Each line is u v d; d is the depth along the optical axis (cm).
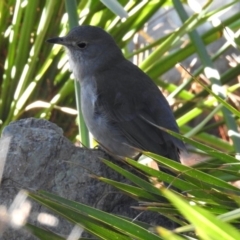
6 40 1359
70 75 1348
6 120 1273
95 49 1226
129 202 901
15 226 791
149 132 1091
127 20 1343
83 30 1234
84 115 1183
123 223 659
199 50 1145
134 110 1115
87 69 1224
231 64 1709
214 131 1683
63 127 1360
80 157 901
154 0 1372
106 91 1143
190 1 1266
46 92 1345
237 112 755
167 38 1338
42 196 776
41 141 887
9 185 851
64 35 1314
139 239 653
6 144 696
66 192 884
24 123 963
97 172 907
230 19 1308
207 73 1108
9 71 1298
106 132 1133
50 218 822
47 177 881
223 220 593
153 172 740
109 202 895
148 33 1905
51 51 1325
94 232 673
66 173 888
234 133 1045
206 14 1241
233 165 741
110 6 930
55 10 1295
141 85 1150
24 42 1275
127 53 1493
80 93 1152
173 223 894
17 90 1261
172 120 1115
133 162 741
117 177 923
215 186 744
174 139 1072
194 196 738
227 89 1344
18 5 1253
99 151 1017
